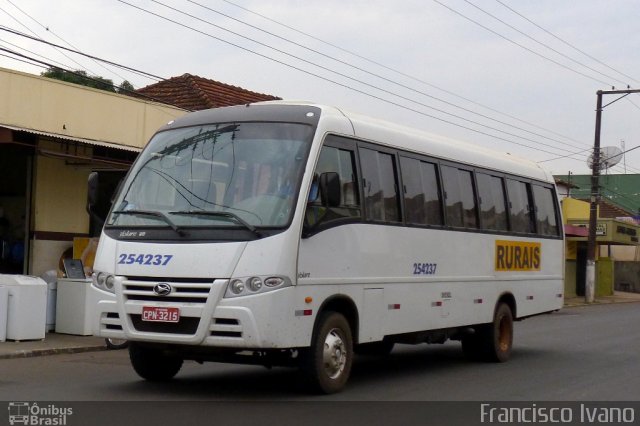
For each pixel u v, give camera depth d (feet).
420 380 38.29
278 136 32.17
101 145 55.67
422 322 38.34
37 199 56.95
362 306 33.99
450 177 41.63
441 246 40.04
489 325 45.27
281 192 30.66
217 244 29.71
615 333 67.97
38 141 54.29
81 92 59.98
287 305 29.60
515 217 47.85
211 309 29.25
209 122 33.88
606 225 147.43
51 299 53.16
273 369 40.78
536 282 50.01
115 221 32.27
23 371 38.96
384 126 37.17
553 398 33.91
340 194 32.32
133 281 30.58
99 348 47.96
